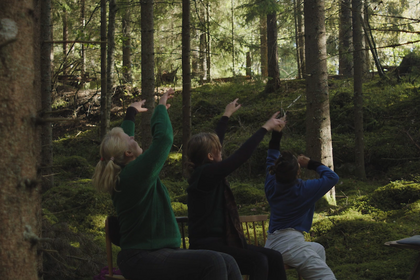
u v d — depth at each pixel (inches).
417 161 347.6
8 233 61.3
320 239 205.5
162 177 407.2
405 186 247.0
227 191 93.0
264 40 749.3
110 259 93.6
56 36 854.5
